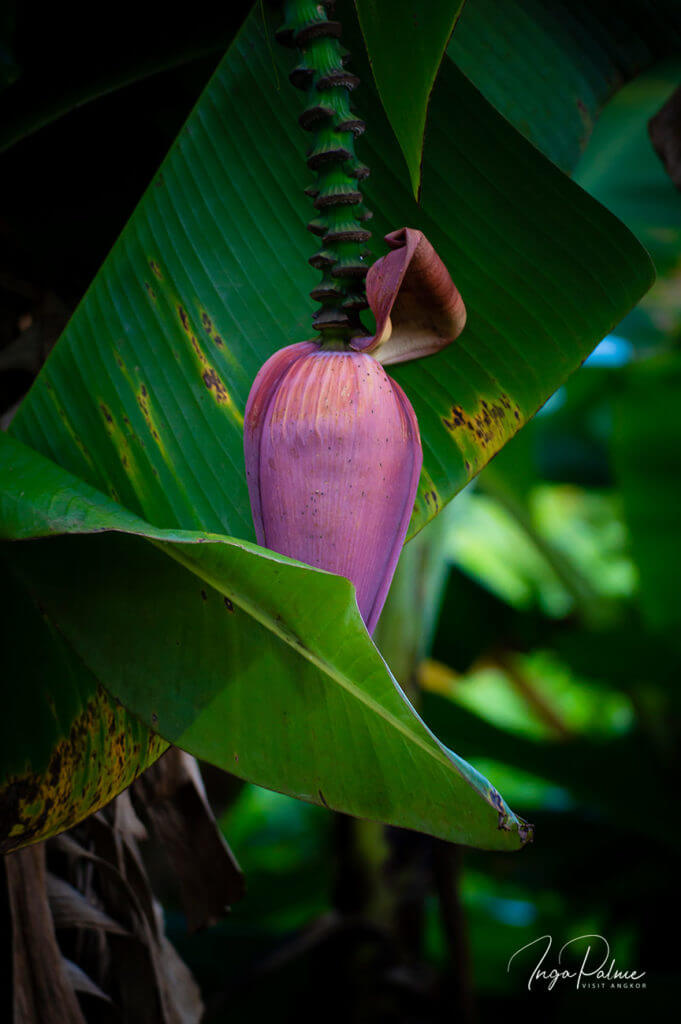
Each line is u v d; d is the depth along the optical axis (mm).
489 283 1571
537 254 1570
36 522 1324
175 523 1505
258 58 1584
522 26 1813
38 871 1666
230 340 1548
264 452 1326
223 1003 2875
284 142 1583
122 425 1530
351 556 1315
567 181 1546
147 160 1798
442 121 1570
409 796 1310
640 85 2762
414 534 1524
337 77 1326
